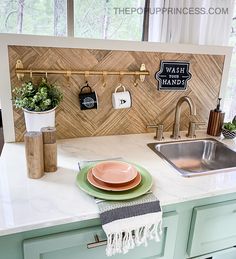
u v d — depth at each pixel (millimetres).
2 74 1167
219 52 1503
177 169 1087
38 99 1121
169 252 956
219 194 953
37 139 914
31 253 751
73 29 1321
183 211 939
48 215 755
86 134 1413
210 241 1034
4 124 1252
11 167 1038
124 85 1379
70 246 792
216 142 1459
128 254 894
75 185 922
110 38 1406
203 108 1610
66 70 1236
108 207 797
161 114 1522
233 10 1531
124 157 1197
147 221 813
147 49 1346
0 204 796
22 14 1251
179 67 1445
